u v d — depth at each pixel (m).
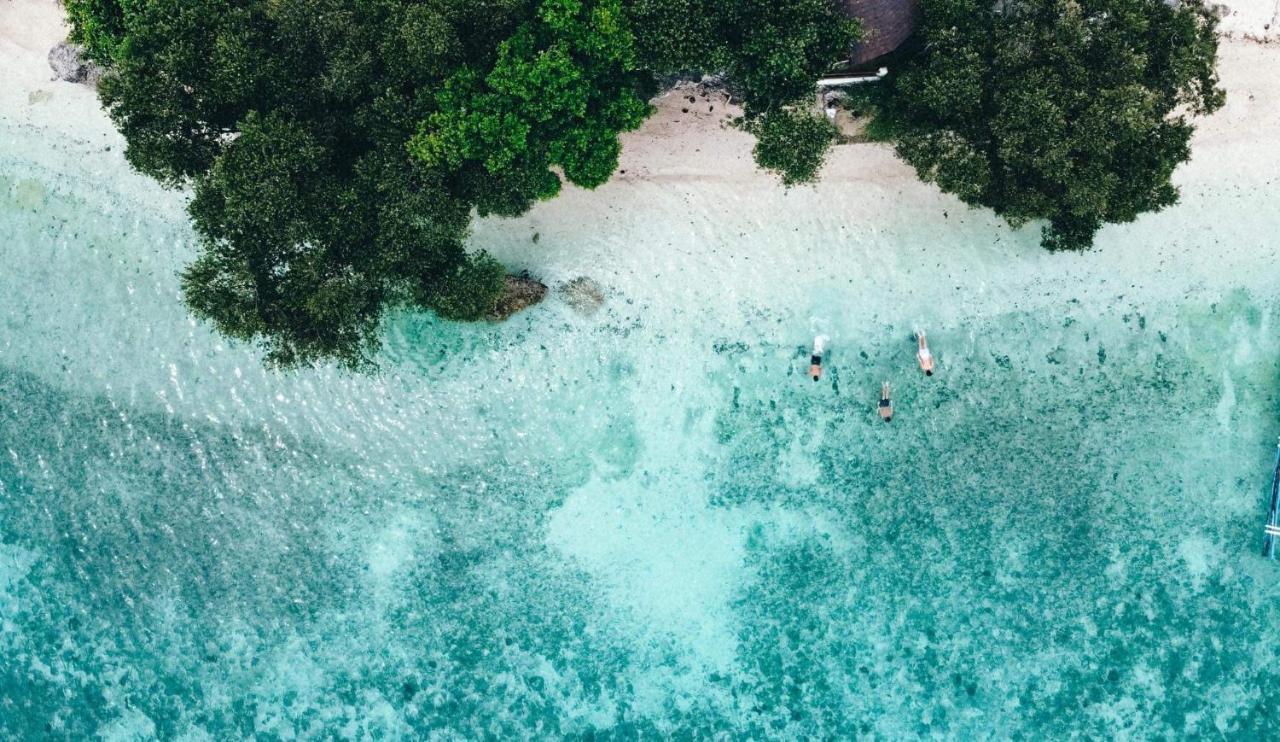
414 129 20.14
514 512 25.05
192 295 20.56
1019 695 24.72
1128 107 18.69
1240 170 23.23
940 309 24.14
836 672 24.91
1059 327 24.08
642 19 19.67
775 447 24.67
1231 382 23.91
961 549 24.64
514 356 24.72
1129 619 24.52
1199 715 24.45
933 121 20.62
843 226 23.92
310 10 19.53
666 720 25.11
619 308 24.44
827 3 20.03
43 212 25.16
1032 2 19.61
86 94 24.50
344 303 20.59
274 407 25.25
